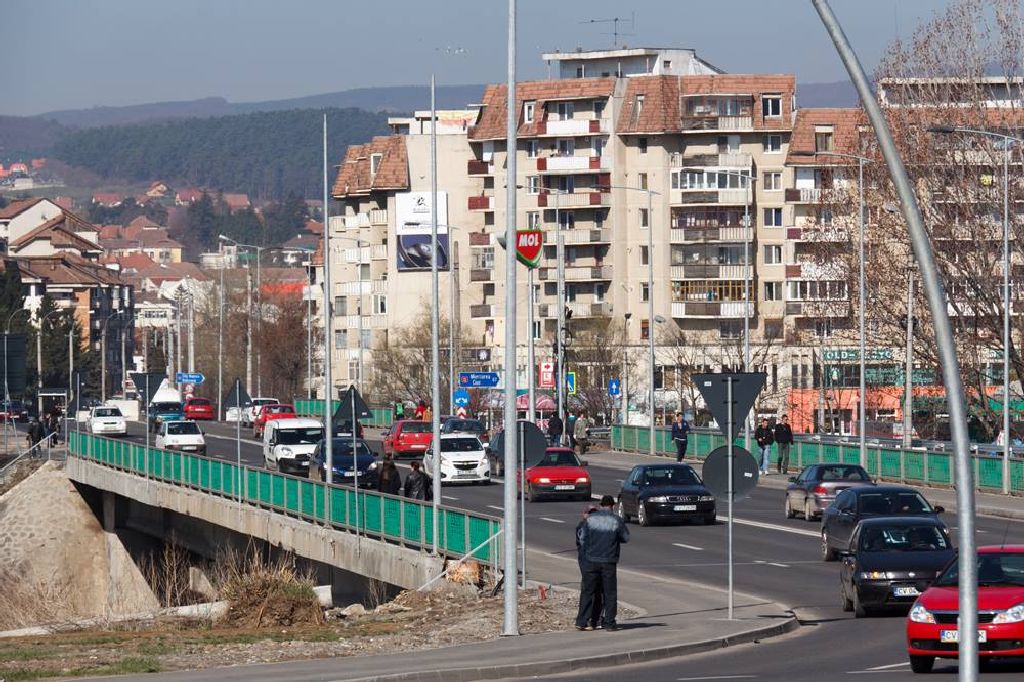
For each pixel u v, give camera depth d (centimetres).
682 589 4791
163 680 3256
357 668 3381
